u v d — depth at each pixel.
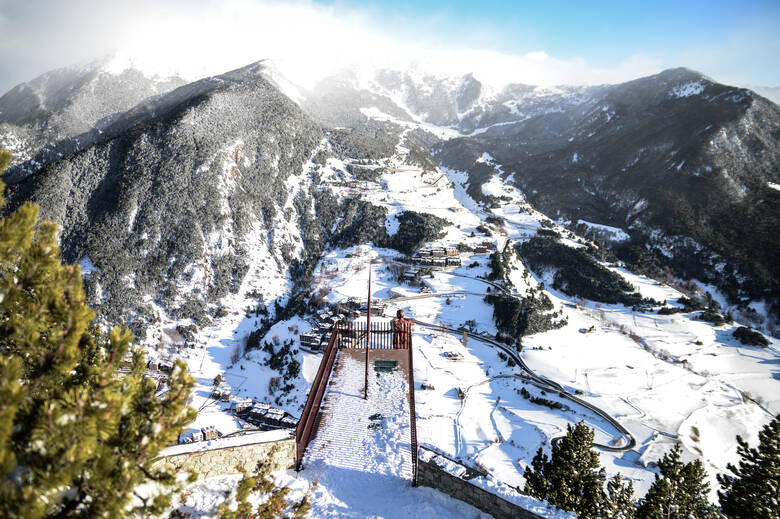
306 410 16.09
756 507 21.69
